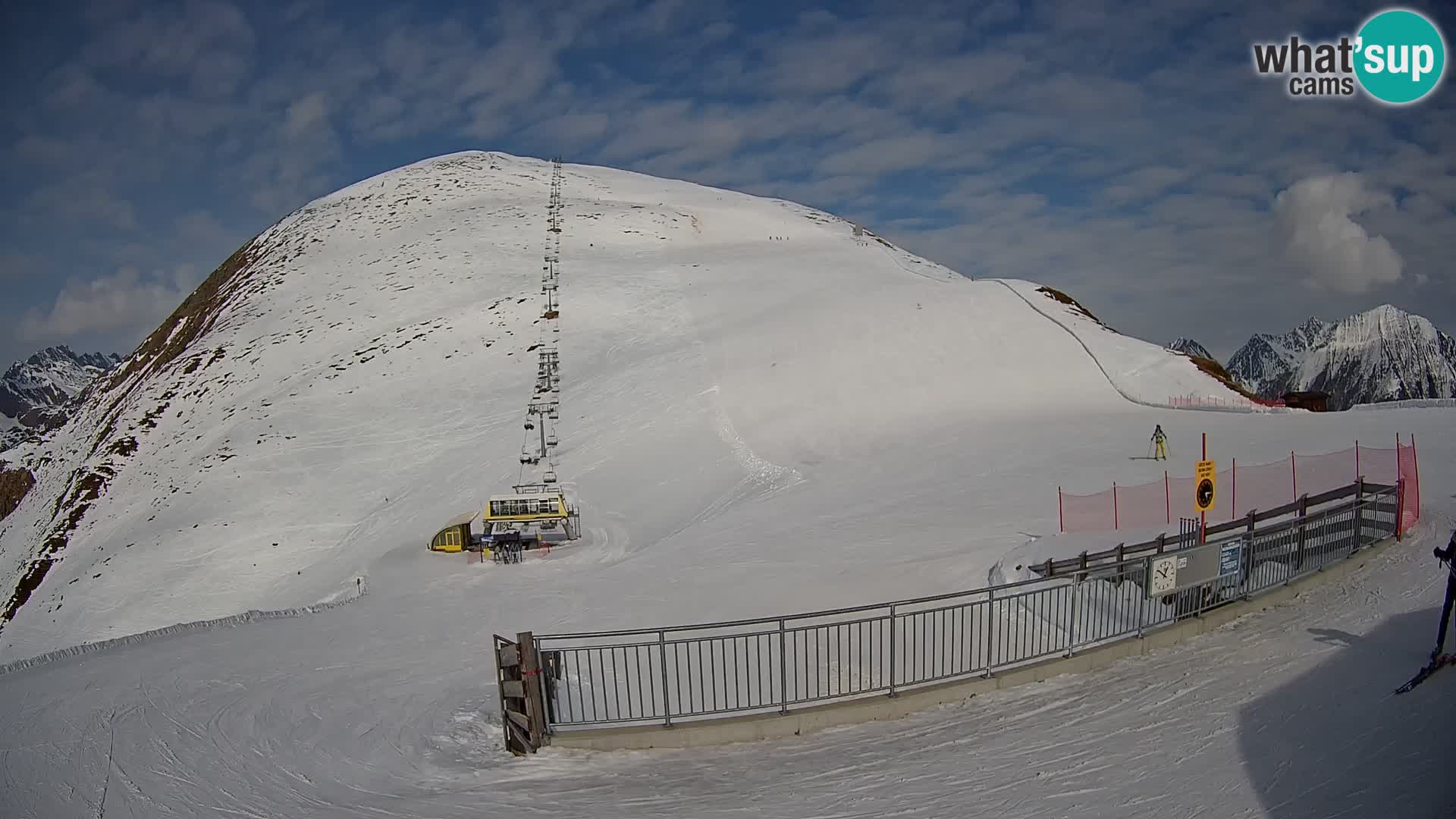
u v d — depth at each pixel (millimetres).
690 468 37719
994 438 35188
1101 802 6957
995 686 10766
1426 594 12008
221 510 44594
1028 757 8211
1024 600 13797
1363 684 8812
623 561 26062
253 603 36344
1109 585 11867
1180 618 11992
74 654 22250
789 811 7633
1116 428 35438
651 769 9383
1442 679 8398
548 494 32656
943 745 8969
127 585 40219
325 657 17719
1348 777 6758
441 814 8477
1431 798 6164
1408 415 36906
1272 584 13188
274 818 8875
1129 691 9852
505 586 25453
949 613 14445
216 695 14844
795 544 23453
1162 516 20250
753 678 12945
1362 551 14641
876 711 10336
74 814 9484
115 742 12297
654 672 13766
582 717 10570
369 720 12602
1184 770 7395
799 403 42938
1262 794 6707
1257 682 9406
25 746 12383
